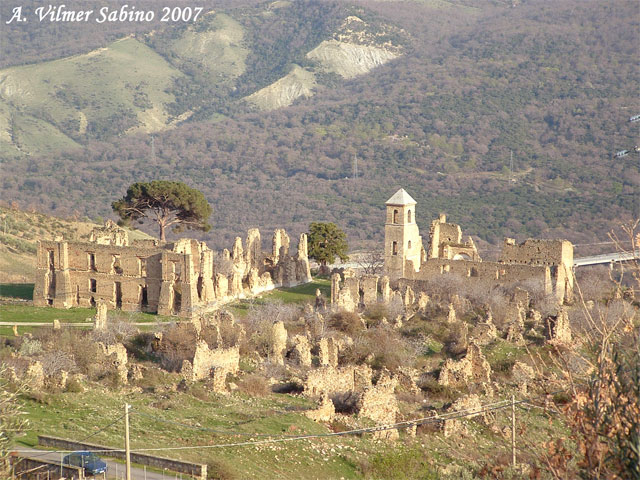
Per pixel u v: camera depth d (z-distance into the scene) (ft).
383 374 617.21
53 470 402.52
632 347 271.69
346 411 546.26
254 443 474.90
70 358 603.67
